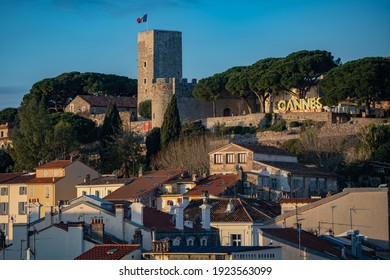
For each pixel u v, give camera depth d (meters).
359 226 106.69
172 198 164.00
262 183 167.75
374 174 195.12
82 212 109.88
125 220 105.44
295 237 92.38
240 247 86.25
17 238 101.06
